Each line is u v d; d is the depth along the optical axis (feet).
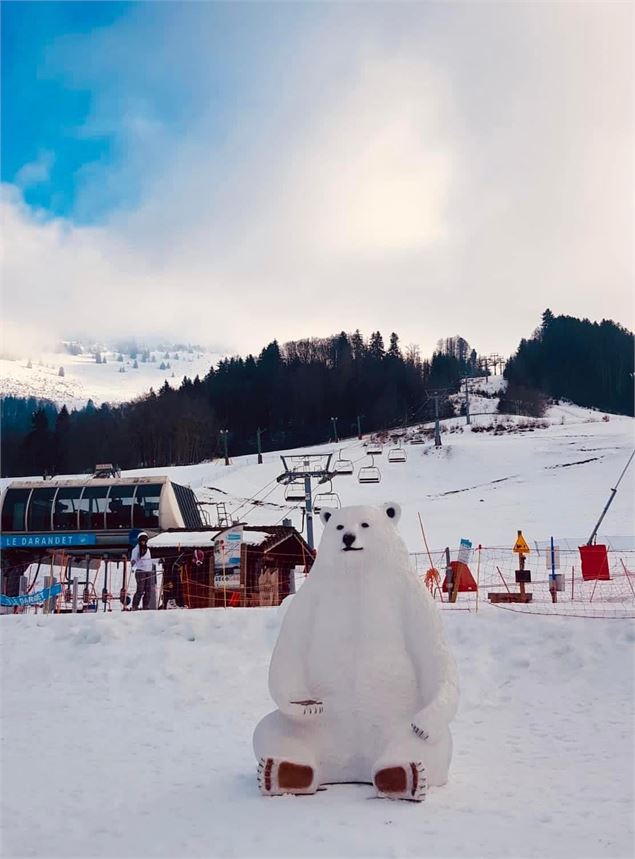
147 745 28.68
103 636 44.52
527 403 453.17
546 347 543.80
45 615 48.34
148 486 123.24
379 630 22.45
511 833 18.17
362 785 22.22
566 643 39.75
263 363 515.09
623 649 38.86
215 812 20.39
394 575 23.13
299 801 20.93
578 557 115.34
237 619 45.34
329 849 17.07
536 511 190.60
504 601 58.70
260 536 74.90
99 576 119.14
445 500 214.07
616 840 17.65
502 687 36.58
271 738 22.08
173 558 72.23
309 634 22.86
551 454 252.01
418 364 556.92
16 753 27.40
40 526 121.70
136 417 430.61
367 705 22.11
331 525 23.94
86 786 23.36
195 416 425.28
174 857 17.08
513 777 23.56
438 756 21.86
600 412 465.47
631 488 205.67
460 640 41.60
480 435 315.37
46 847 18.06
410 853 16.75
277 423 460.55
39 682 39.40
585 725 30.07
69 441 420.77
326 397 467.93
